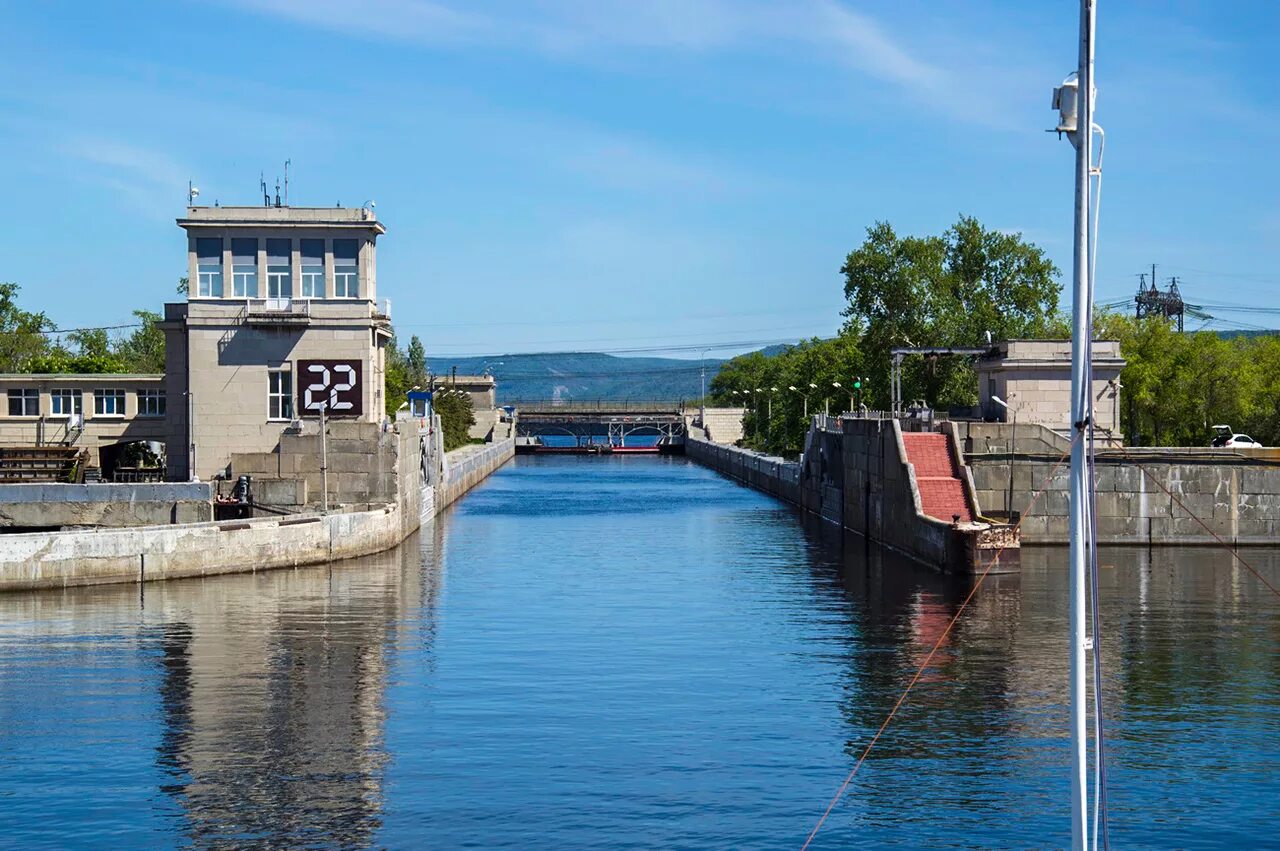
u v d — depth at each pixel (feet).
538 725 106.42
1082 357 56.24
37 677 121.70
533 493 392.68
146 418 256.93
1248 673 125.29
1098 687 58.85
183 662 128.47
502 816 85.66
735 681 122.11
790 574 196.95
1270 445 315.17
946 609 162.09
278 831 82.84
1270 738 103.40
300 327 222.48
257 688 118.11
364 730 104.73
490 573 196.44
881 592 176.96
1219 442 279.69
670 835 82.64
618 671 125.90
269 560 193.47
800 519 298.35
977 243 385.91
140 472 247.70
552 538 252.42
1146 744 101.96
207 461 222.89
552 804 87.86
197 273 222.89
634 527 277.64
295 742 101.30
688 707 112.37
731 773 94.48
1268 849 81.46
